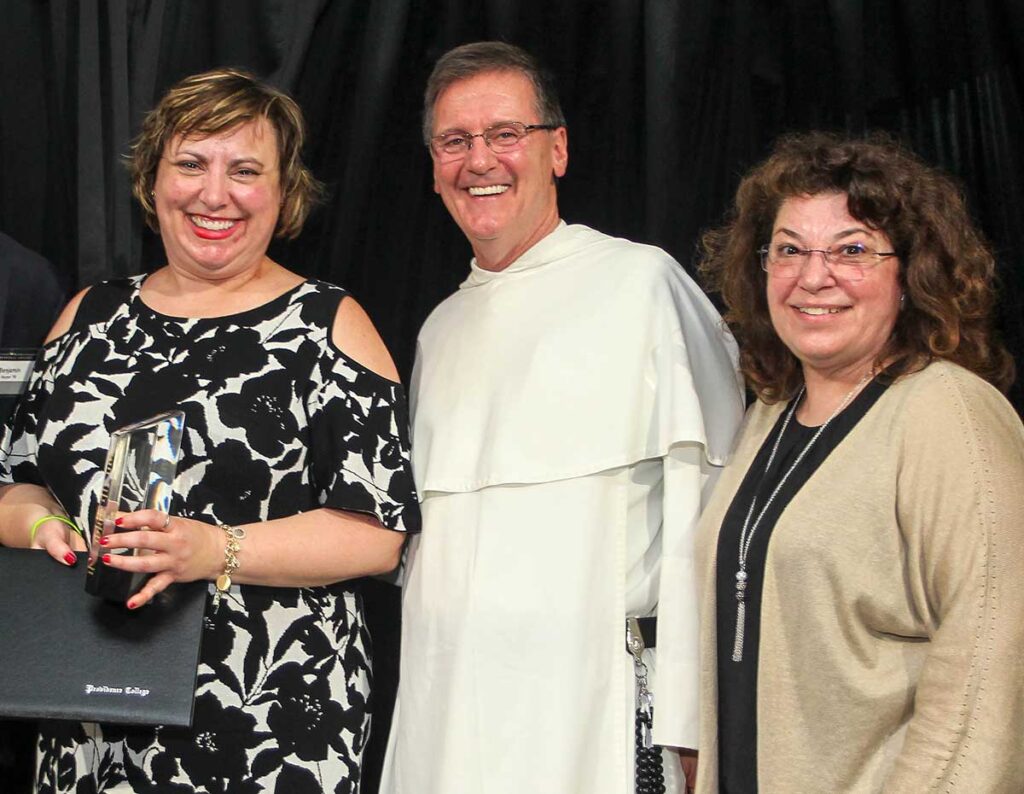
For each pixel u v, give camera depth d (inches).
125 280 92.0
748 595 76.0
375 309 117.3
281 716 82.7
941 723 65.6
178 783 81.0
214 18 109.7
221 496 83.7
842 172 75.5
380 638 118.7
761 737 73.0
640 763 84.8
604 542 87.4
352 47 113.6
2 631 78.1
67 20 110.0
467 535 89.4
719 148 110.2
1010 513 66.3
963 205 75.9
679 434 84.8
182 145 86.4
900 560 69.9
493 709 85.5
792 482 75.9
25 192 112.7
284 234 93.4
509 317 95.0
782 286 77.1
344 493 83.8
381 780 93.0
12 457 89.5
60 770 83.7
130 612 78.9
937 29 104.9
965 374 72.1
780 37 110.9
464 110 93.2
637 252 94.3
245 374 85.3
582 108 113.6
